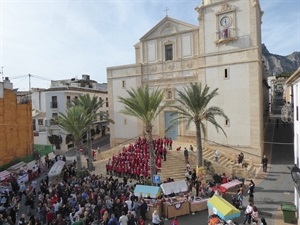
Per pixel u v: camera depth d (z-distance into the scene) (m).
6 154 32.09
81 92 52.62
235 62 31.28
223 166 26.17
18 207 18.64
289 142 36.44
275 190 21.48
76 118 28.31
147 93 22.94
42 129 50.53
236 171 25.69
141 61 39.25
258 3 32.00
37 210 17.81
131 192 18.98
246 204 18.91
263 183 23.38
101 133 57.44
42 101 55.72
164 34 37.22
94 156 36.50
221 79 32.25
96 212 15.77
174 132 37.28
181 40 35.97
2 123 31.72
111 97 41.75
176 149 30.16
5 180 23.56
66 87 49.69
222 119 32.16
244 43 31.03
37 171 29.27
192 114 28.16
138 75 39.09
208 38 33.28
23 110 35.75
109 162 28.42
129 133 40.19
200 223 16.53
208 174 25.00
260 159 29.69
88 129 30.64
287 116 26.95
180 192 19.25
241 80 31.00
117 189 19.06
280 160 30.20
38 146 41.00
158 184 20.55
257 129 30.05
